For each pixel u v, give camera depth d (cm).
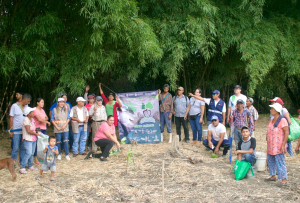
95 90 978
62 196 367
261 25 838
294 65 862
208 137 595
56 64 620
